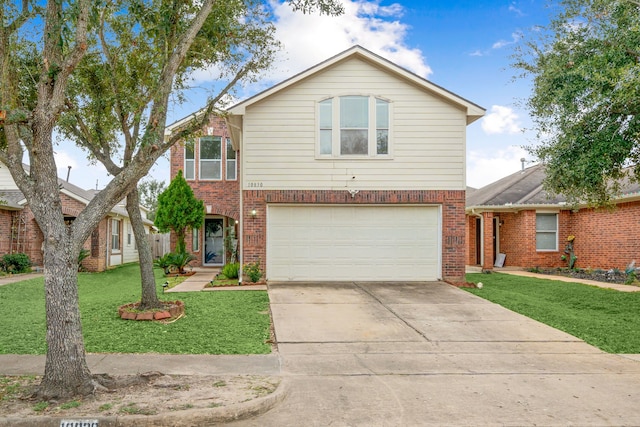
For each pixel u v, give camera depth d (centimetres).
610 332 838
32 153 533
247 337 774
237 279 1398
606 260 1662
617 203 1595
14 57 649
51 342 502
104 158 839
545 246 1870
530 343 769
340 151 1328
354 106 1335
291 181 1320
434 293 1161
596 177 985
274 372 607
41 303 1065
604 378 602
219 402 486
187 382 554
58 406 470
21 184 519
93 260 1859
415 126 1336
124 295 1131
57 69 522
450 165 1337
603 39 1009
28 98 740
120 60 888
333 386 565
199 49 874
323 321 885
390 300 1074
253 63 906
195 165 1888
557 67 1017
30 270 1728
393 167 1334
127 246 2477
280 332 809
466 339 788
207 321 861
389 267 1341
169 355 670
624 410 494
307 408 498
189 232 1983
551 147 1040
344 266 1338
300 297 1096
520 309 994
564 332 835
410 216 1348
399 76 1333
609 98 930
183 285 1302
